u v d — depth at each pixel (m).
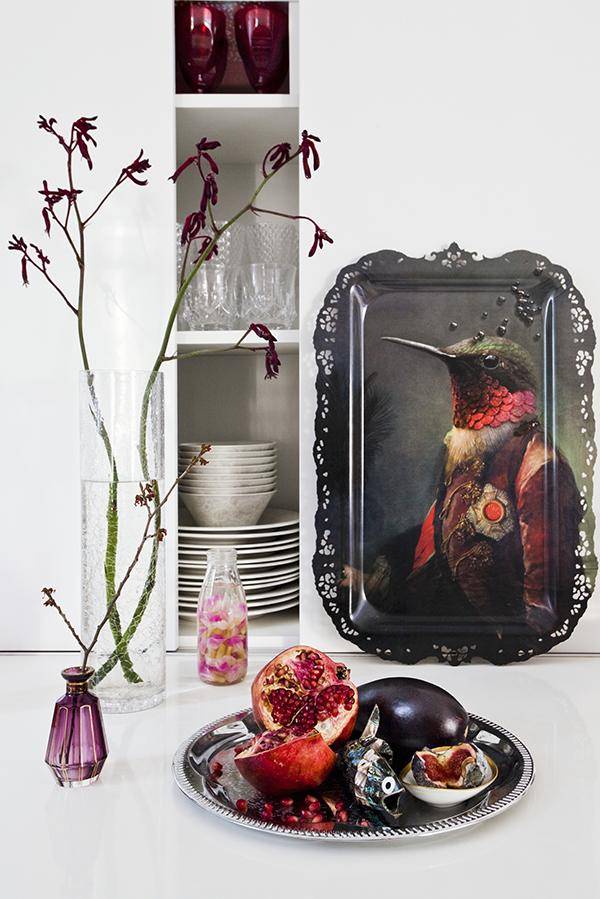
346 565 1.29
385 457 1.29
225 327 1.35
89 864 0.72
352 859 0.73
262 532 1.41
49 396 1.30
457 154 1.29
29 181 1.29
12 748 0.96
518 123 1.29
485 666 1.27
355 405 1.30
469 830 0.78
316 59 1.29
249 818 0.74
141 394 1.05
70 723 0.86
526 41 1.29
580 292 1.29
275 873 0.70
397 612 1.29
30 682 1.19
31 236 1.29
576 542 1.29
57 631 1.32
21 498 1.31
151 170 1.30
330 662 0.95
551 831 0.77
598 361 1.29
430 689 0.87
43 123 1.10
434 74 1.29
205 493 1.36
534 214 1.29
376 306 1.30
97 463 1.06
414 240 1.30
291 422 1.59
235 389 1.59
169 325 1.10
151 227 1.30
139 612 1.07
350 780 0.80
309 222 1.30
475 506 1.29
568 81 1.29
